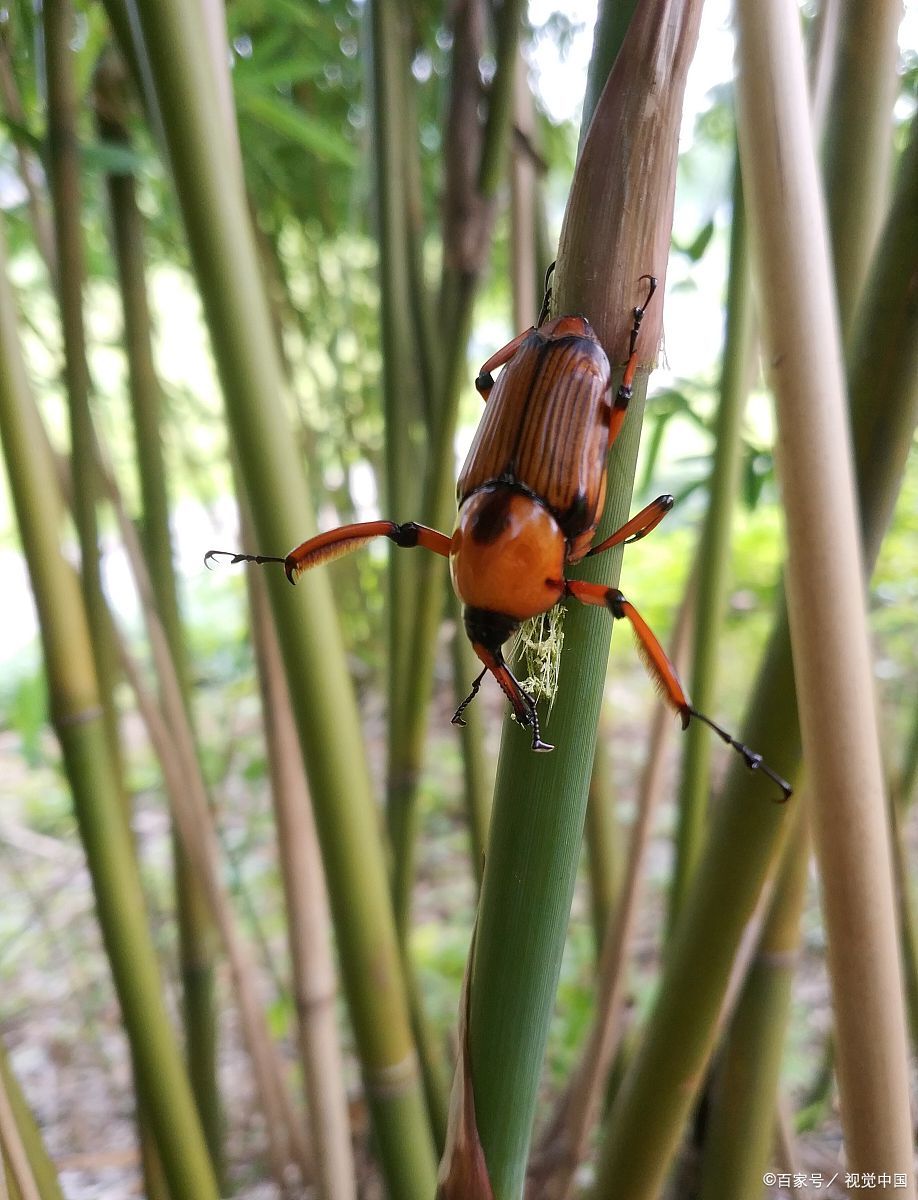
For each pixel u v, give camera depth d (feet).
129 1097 1.12
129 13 0.41
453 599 0.70
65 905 1.46
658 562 2.34
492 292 1.35
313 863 0.63
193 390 1.49
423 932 1.40
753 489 0.73
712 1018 0.43
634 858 0.64
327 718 0.44
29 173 0.62
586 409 0.33
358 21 0.84
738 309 0.55
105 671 0.64
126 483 1.55
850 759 0.30
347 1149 0.66
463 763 0.72
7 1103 0.46
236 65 0.67
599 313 0.31
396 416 0.69
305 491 0.42
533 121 0.66
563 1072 1.08
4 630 2.51
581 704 0.31
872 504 0.36
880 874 0.30
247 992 0.78
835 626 0.29
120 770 0.66
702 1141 0.57
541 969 0.32
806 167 0.28
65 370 0.59
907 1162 0.32
